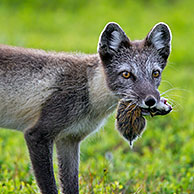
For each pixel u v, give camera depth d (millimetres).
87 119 10008
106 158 12719
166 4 35312
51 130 9555
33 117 9922
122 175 11953
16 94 9820
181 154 13727
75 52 10859
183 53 25328
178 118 16438
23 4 33312
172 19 31234
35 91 9766
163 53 10086
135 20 30719
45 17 31328
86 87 9836
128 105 9359
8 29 27812
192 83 20594
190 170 12352
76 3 34281
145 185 11297
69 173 10352
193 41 27625
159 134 15242
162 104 9133
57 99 9656
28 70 9883
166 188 10992
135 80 9531
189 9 33906
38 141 9445
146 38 9961
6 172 11336
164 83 18859
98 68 9969
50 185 9438
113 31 9734
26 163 12055
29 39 25281
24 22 29828
